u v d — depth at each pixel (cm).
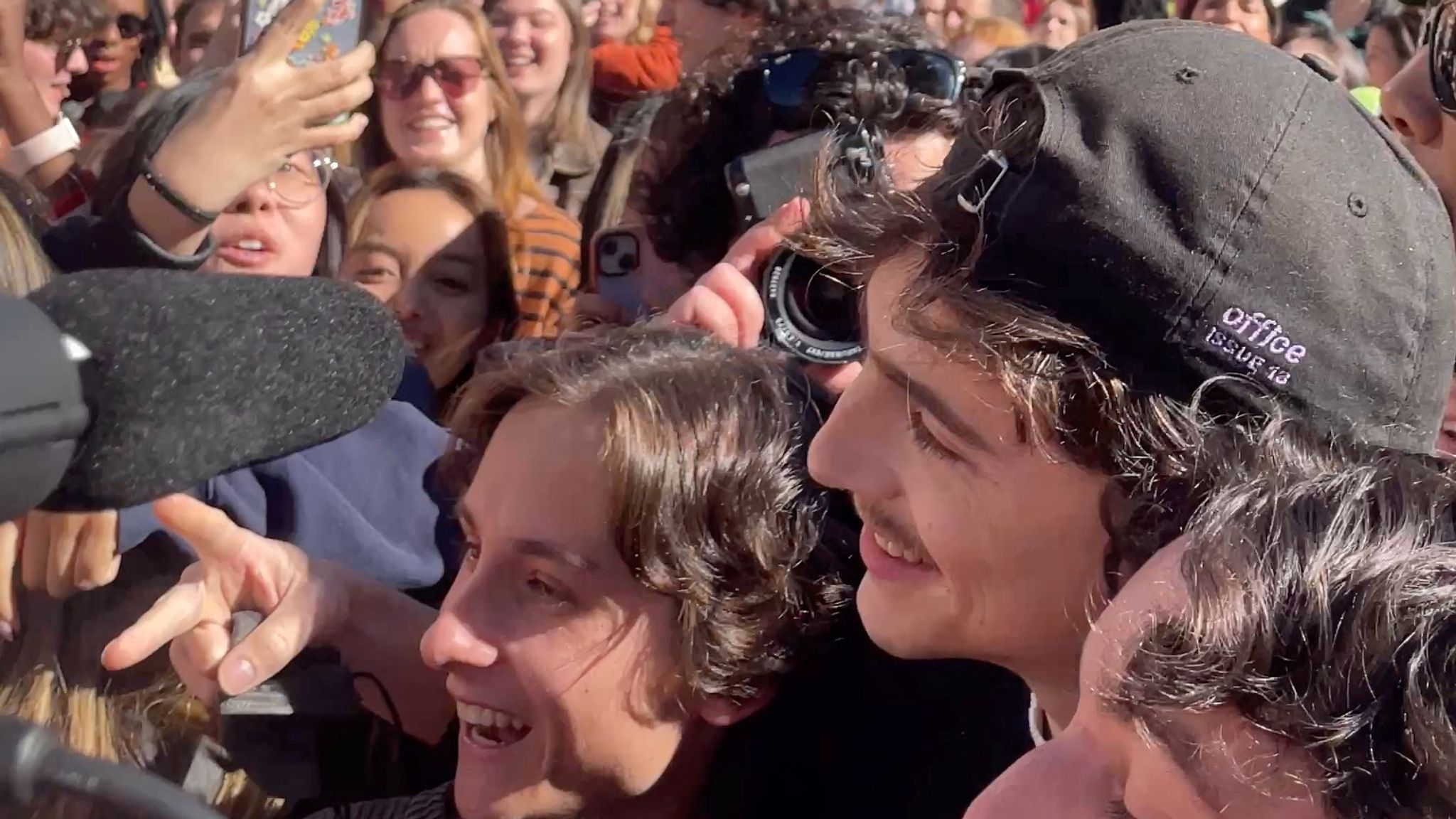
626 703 102
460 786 107
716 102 161
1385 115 154
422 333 200
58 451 49
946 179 81
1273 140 74
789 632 103
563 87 281
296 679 124
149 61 296
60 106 261
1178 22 82
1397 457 66
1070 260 74
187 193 155
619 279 174
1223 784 55
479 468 109
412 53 230
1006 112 80
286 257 180
